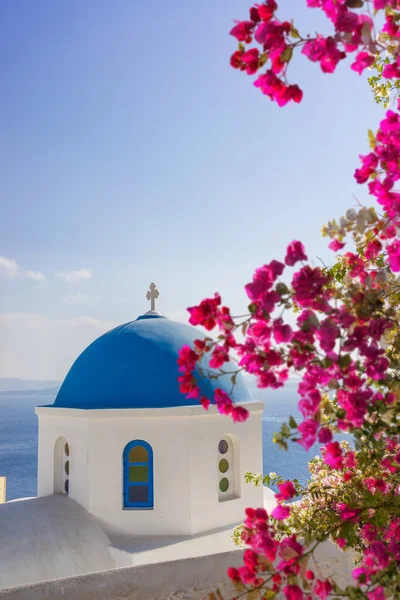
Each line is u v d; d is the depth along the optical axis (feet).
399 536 11.73
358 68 9.32
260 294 9.07
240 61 8.96
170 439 27.07
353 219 9.34
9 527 24.11
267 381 9.39
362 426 9.69
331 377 9.10
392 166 9.24
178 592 15.85
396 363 9.73
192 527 26.40
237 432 29.01
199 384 28.14
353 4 8.49
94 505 26.68
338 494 14.08
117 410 26.94
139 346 29.71
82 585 14.96
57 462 29.60
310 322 8.93
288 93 8.87
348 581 17.93
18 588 14.38
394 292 10.15
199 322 9.59
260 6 8.80
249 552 9.95
